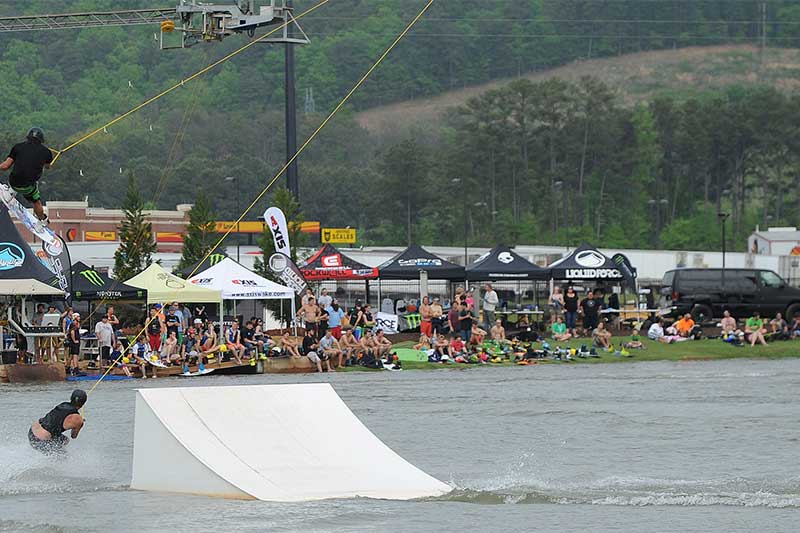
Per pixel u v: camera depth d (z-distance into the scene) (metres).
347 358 110.81
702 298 142.75
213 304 152.88
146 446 47.16
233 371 106.12
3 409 74.31
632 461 54.34
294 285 119.38
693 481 48.84
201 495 45.16
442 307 143.00
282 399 51.12
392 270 139.12
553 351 123.12
